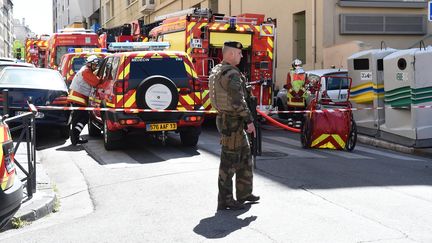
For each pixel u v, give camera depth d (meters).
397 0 17.84
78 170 8.55
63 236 5.31
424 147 10.92
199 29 13.71
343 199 6.40
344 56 16.45
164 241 5.01
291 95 14.91
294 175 7.81
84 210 6.44
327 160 9.26
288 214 5.77
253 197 6.20
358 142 12.51
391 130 11.61
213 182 7.39
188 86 10.18
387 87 11.66
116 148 10.36
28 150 6.62
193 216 5.80
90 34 22.22
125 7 41.06
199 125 10.32
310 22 18.19
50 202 6.44
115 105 9.70
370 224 5.38
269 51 14.56
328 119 10.52
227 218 5.68
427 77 10.84
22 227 5.78
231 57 5.83
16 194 4.97
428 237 4.98
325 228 5.26
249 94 6.48
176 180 7.56
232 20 14.01
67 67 16.95
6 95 8.58
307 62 18.47
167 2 31.23
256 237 5.02
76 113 11.06
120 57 9.91
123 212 6.10
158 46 13.50
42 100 11.16
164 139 10.16
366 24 17.75
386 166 8.84
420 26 18.20
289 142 11.80
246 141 6.00
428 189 6.99
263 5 21.34
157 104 9.80
